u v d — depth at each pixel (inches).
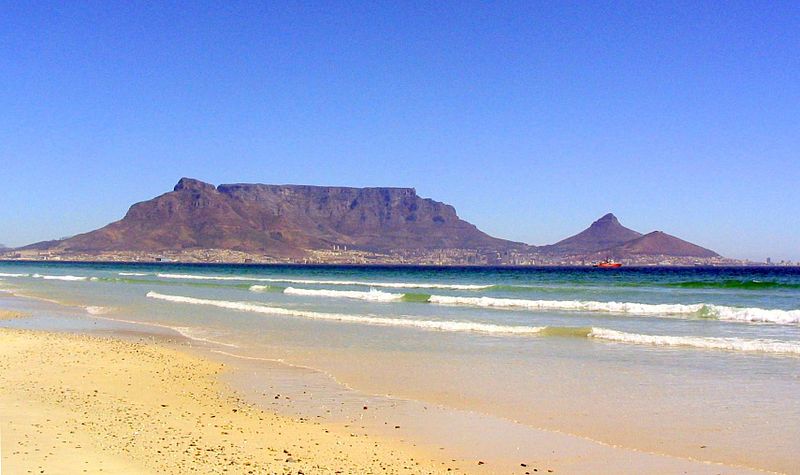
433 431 439.5
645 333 944.9
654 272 4911.4
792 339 858.1
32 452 338.0
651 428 443.8
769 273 4352.9
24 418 419.8
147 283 2866.6
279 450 380.8
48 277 3595.0
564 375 637.9
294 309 1398.9
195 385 590.2
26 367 641.0
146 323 1148.5
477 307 1433.3
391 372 661.9
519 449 398.6
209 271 5319.9
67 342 839.7
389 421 466.6
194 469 328.8
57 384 557.9
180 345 861.8
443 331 1003.9
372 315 1253.7
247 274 4397.1
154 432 405.4
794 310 1155.3
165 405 497.7
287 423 454.9
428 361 727.1
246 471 331.6
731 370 652.7
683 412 486.3
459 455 384.8
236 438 404.2
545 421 466.0
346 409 503.5
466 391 569.0
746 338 874.1
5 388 532.1
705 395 542.3
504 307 1427.2
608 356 748.6
